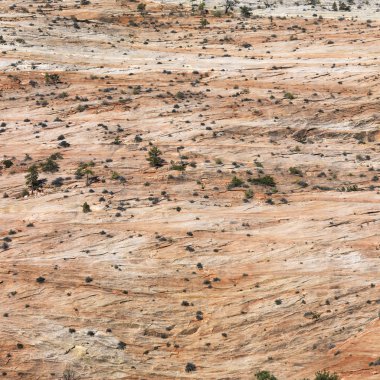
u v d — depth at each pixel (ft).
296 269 158.92
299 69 267.39
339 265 159.22
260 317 146.82
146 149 219.00
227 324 146.00
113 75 270.05
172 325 146.92
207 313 149.07
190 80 264.31
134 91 254.06
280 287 153.99
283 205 187.32
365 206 184.14
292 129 231.30
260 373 132.57
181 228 175.22
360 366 133.49
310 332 142.31
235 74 266.16
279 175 205.77
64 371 138.72
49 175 205.98
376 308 145.79
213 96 250.57
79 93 257.34
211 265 161.68
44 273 161.38
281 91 251.80
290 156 216.13
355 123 235.40
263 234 172.55
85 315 149.59
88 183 200.03
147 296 153.89
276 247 166.61
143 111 241.96
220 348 141.28
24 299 154.40
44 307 152.05
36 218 183.93
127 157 214.90
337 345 138.82
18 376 138.51
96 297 153.69
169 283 156.87
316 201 189.16
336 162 214.07
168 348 142.31
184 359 139.74
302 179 204.13
